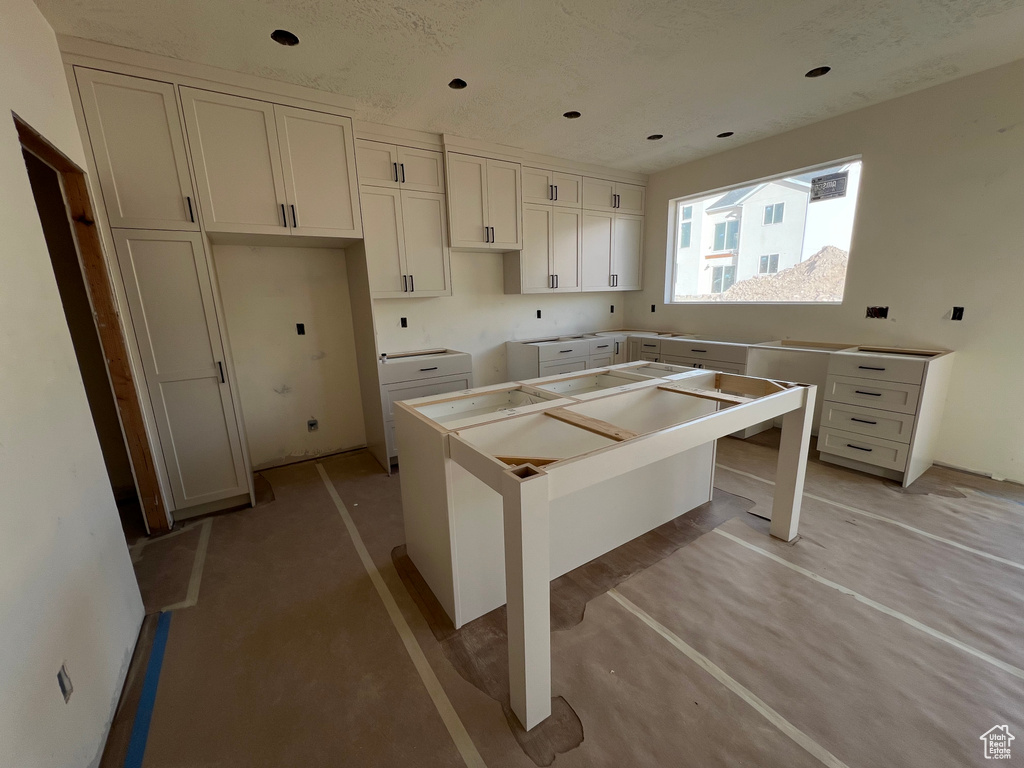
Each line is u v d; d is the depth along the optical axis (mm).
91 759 1154
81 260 2053
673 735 1232
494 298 4227
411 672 1478
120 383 2211
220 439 2539
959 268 2752
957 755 1150
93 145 2041
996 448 2732
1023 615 1626
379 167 3094
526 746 1217
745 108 2965
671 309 4676
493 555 1721
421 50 2139
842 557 2004
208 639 1641
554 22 1942
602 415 2008
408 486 1936
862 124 3047
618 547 2139
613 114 2990
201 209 2314
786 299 4336
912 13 1949
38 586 1031
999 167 2539
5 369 1036
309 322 3305
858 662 1447
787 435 2072
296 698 1389
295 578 1993
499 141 3506
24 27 1532
